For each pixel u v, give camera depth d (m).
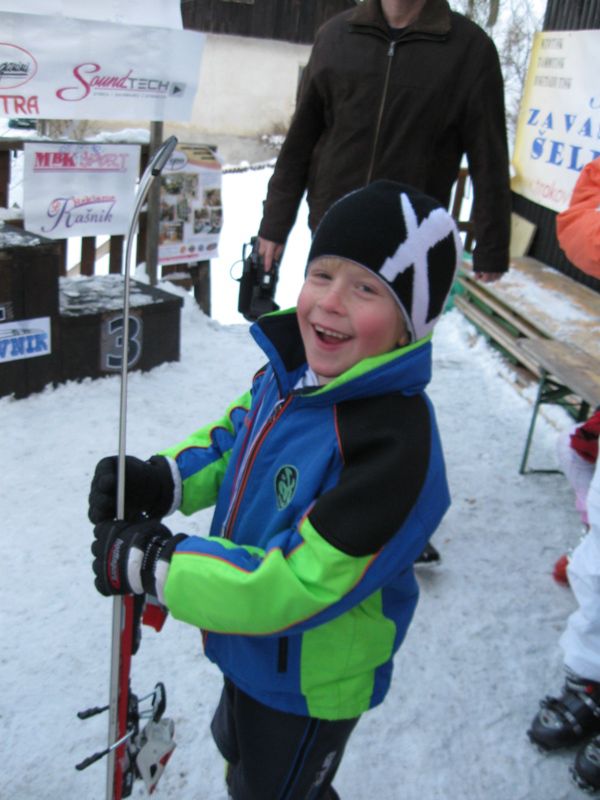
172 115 4.46
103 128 12.38
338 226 1.26
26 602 2.60
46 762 2.05
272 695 1.43
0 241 3.62
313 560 1.20
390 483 1.20
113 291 4.33
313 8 14.78
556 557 3.16
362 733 2.24
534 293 4.77
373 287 1.25
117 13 4.02
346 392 1.27
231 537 1.45
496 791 2.12
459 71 2.60
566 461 3.13
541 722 2.25
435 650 2.58
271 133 15.45
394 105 2.63
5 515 3.01
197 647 2.50
